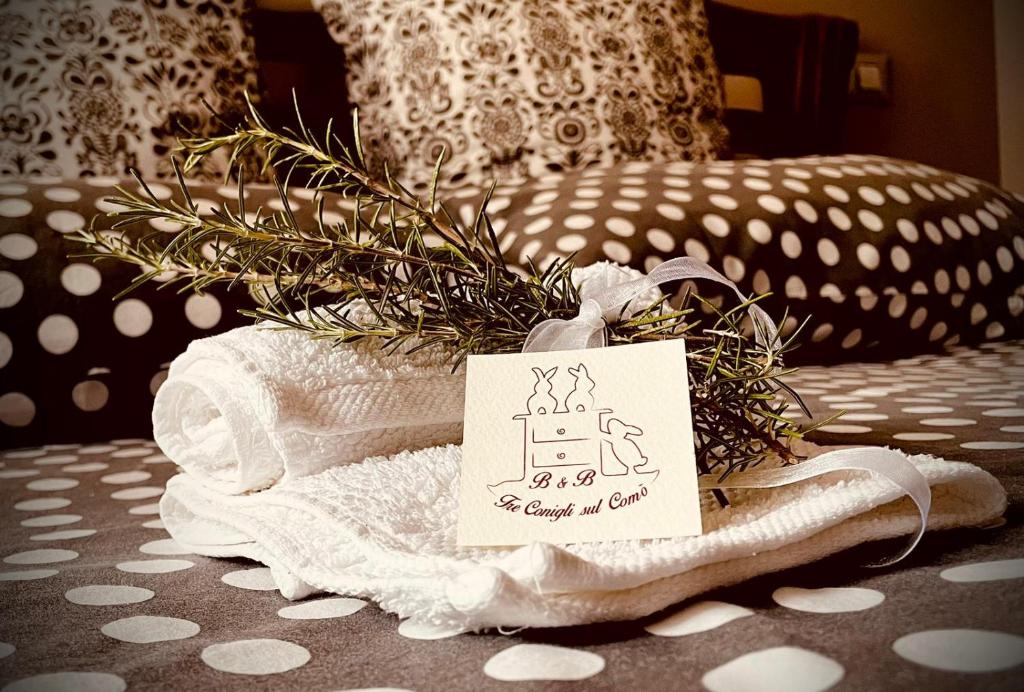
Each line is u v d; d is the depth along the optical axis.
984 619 0.28
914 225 1.04
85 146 1.10
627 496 0.34
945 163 2.25
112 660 0.30
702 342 0.39
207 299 0.81
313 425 0.39
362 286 0.41
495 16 1.25
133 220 0.39
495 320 0.40
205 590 0.37
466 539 0.34
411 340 0.43
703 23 1.42
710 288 0.91
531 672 0.28
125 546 0.44
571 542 0.33
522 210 1.00
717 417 0.38
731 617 0.30
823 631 0.28
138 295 0.78
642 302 0.44
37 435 0.76
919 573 0.33
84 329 0.77
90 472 0.64
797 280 0.96
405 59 1.28
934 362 0.97
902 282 1.01
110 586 0.38
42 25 1.12
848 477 0.36
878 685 0.25
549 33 1.25
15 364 0.75
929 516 0.35
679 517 0.33
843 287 0.98
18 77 1.10
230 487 0.41
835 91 1.95
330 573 0.34
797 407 0.68
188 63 1.18
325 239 0.39
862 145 2.20
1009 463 0.47
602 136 1.23
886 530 0.34
